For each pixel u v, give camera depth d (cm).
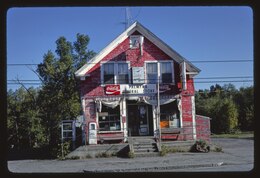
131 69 2631
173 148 2420
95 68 2617
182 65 2567
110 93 2605
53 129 3169
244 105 5509
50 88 3303
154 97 2631
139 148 2367
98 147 2381
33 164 2133
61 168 1880
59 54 4222
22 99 4078
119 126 2595
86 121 2569
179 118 2644
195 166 1788
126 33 2647
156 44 2669
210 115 4847
